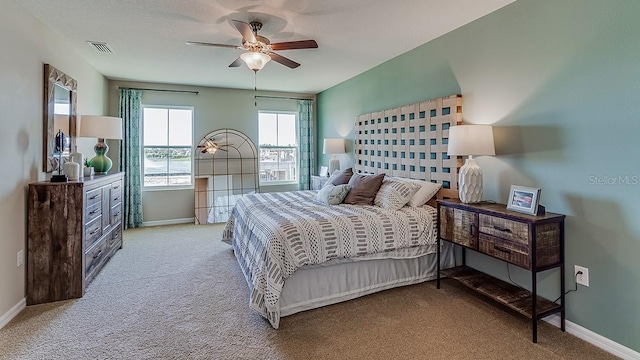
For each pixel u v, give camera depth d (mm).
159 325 2336
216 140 6039
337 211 3043
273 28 3162
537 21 2430
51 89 3102
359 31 3232
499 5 2672
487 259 2945
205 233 5105
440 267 3150
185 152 5949
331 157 5918
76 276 2775
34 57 2857
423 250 3047
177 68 4637
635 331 1933
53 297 2715
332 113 5969
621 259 1985
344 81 5457
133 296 2814
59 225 2736
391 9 2758
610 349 2037
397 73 4062
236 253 3645
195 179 5879
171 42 3566
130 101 5426
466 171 2725
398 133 4000
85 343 2102
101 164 3945
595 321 2121
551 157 2352
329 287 2668
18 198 2578
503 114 2711
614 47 1983
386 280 2934
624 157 1951
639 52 1872
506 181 2703
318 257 2520
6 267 2404
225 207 6023
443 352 2025
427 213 3066
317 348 2068
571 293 2248
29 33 2777
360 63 4371
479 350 2047
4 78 2410
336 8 2744
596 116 2080
